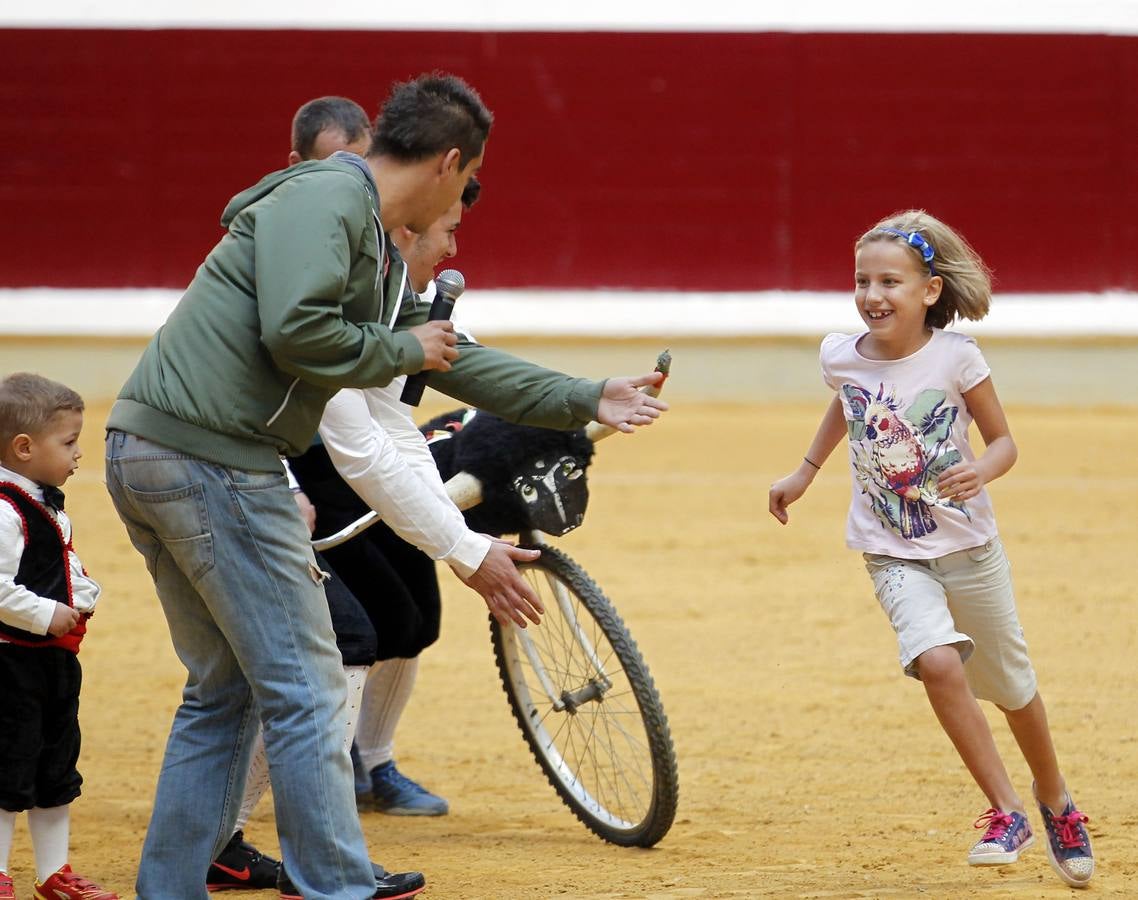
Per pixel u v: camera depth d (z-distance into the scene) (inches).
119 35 2301.9
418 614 646.5
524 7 2321.6
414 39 2309.3
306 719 459.8
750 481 1624.0
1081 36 2298.2
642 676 596.1
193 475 449.1
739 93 2325.3
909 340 552.7
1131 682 884.0
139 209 2313.0
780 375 2298.2
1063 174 2310.5
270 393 451.5
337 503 618.8
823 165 2327.8
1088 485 1571.1
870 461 556.4
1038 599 1099.9
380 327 449.1
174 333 454.9
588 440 609.9
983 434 554.9
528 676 706.8
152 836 489.4
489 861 592.7
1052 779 554.3
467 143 485.1
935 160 2319.1
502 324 2311.8
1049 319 2290.8
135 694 887.1
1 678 508.1
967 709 529.0
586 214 2333.9
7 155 2308.1
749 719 818.8
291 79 2306.8
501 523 613.3
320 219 436.5
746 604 1106.1
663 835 601.9
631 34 2322.8
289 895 533.0
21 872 583.2
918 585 545.3
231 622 457.4
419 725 824.3
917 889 538.9
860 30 2311.8
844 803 671.1
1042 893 531.5
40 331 2267.5
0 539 501.7
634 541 1330.0
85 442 1849.2
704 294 2337.6
